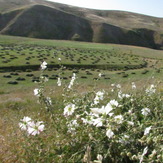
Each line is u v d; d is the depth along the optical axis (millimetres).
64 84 6074
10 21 130250
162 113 4617
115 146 3416
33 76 29328
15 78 27594
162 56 68375
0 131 6691
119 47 84500
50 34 129250
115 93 6832
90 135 3449
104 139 3514
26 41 81938
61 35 132000
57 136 3945
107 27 144000
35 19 133625
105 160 3355
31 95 16938
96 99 4332
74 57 47812
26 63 37562
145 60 54625
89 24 147875
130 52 68375
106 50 72000
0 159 4895
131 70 39094
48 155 3760
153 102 5250
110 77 29422
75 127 3904
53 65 38312
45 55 46438
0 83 24594
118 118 2852
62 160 3588
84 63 42500
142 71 35156
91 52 61688
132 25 165625
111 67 42562
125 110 4773
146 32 154875
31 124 3287
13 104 12648
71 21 142875
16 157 4871
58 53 51406
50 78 27109
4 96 17328
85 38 134625
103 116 2840
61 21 140250
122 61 49719
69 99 5152
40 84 4398
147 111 4141
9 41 77312
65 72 32406
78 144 3783
